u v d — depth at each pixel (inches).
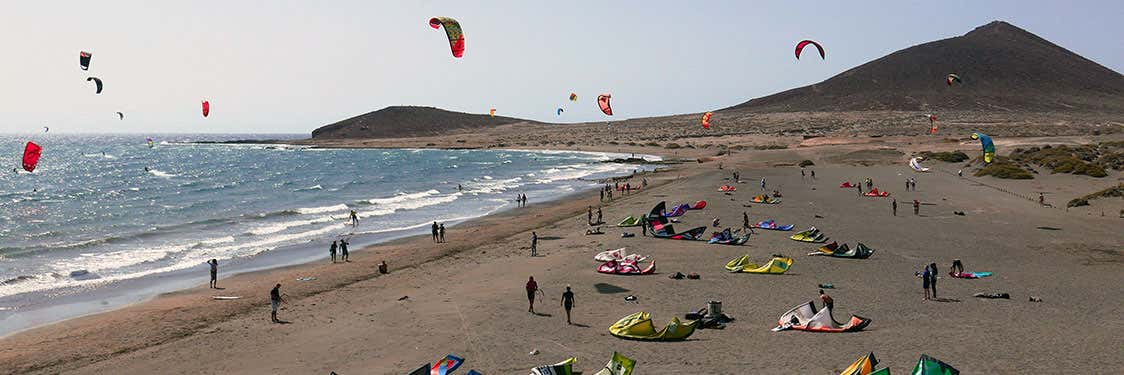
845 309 874.1
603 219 1716.3
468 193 2674.7
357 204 2353.6
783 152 4311.0
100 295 1087.0
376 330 840.9
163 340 846.5
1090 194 1936.5
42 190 3198.8
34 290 1119.6
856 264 1147.9
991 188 2269.9
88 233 1780.3
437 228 1547.7
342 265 1288.1
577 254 1263.5
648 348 731.4
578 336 781.9
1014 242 1348.4
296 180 3693.4
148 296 1075.3
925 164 3235.7
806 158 3806.6
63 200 2699.3
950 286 997.8
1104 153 3036.4
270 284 1139.9
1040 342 730.8
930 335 759.1
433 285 1076.5
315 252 1438.2
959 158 3277.6
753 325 808.3
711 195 2148.1
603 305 910.4
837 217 1681.8
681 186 2491.4
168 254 1425.9
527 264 1196.5
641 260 1151.6
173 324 912.9
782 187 2397.9
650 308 892.6
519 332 804.0
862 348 715.4
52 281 1184.8
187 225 1878.7
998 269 1115.3
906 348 713.6
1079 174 2472.9
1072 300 914.7
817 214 1732.3
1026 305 888.3
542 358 713.6
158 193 2987.2
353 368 711.7
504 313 884.6
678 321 762.8
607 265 1101.7
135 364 757.9
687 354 707.4
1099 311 857.5
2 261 1368.1
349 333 834.8
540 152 6250.0
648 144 6092.5
